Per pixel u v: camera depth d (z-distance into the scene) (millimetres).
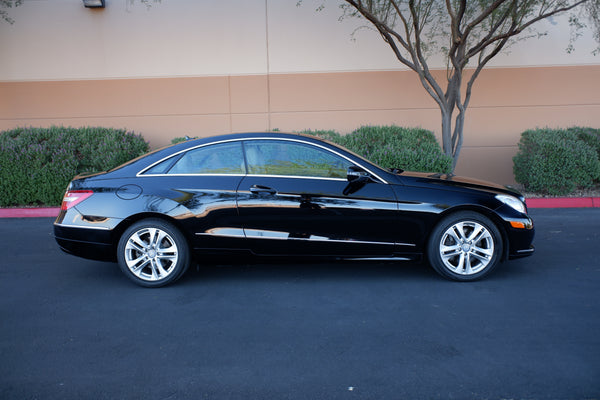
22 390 2936
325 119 10883
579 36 10562
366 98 10797
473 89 10727
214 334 3691
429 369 3139
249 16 10672
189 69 10789
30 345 3521
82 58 10703
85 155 8961
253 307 4219
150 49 10727
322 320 3926
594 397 2807
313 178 4730
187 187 4691
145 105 10836
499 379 3006
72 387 2969
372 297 4418
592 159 8930
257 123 10906
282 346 3484
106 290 4684
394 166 8445
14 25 10586
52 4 10586
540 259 5566
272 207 4645
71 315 4074
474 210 4742
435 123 10828
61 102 10781
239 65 10781
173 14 10664
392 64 10719
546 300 4289
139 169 4816
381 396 2850
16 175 8477
